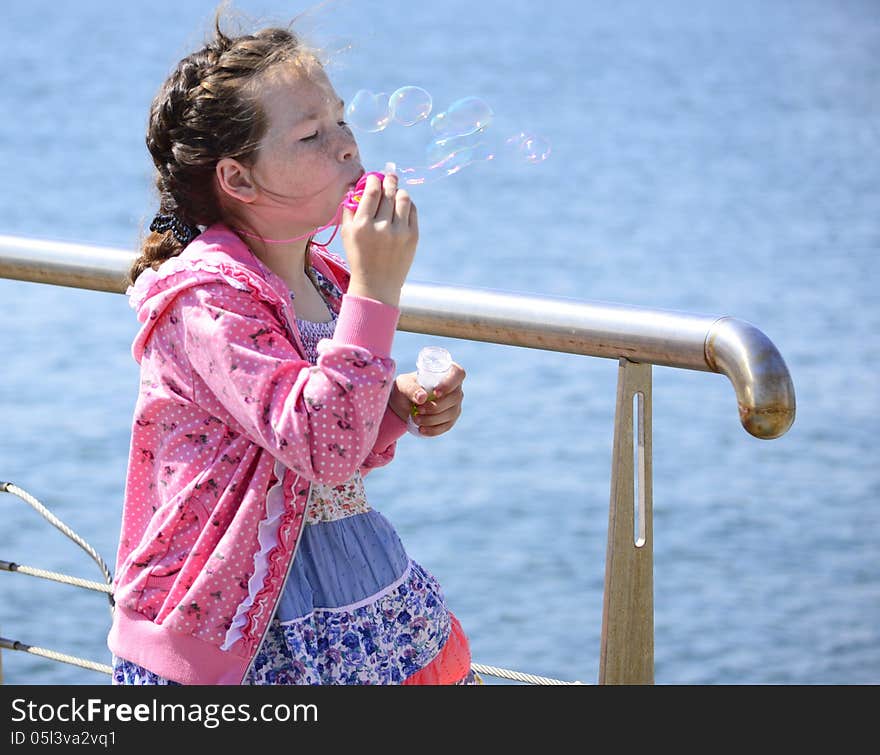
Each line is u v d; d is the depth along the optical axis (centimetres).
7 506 2005
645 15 14375
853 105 8369
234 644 265
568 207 5197
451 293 315
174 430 275
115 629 278
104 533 1894
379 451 318
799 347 3130
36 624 1577
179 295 270
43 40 10412
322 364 255
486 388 2825
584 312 286
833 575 1916
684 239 4584
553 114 7731
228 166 275
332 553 282
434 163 338
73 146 6178
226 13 292
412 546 1956
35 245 379
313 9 300
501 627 1689
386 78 8519
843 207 5231
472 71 9244
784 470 2347
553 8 15025
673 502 2206
